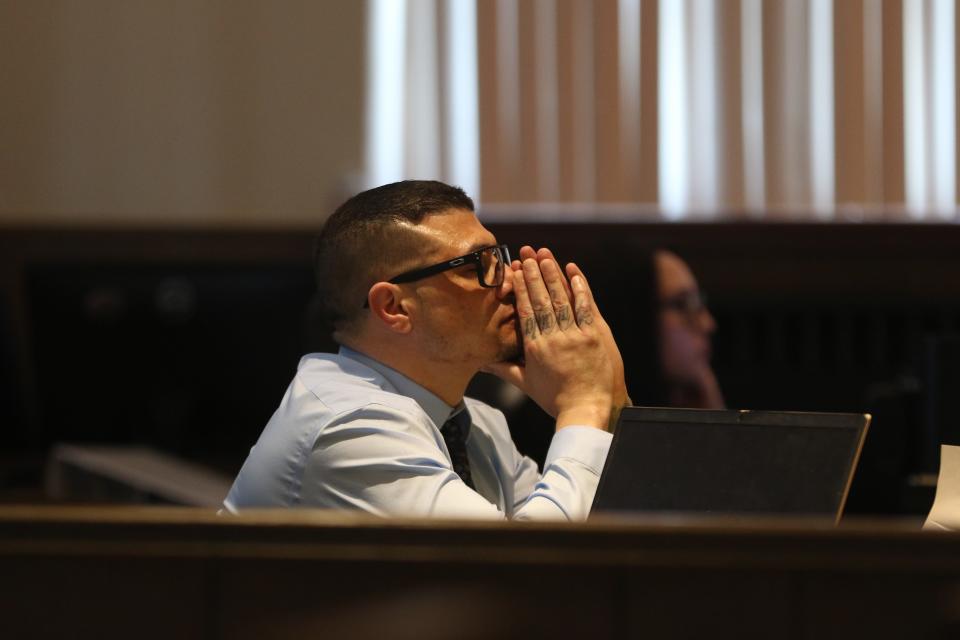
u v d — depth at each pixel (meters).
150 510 3.56
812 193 16.94
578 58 17.03
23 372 11.79
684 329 11.51
